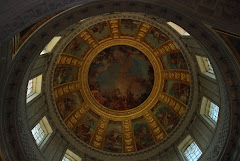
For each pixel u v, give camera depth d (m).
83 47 27.48
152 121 29.53
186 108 24.70
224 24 9.18
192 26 11.89
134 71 32.00
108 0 11.97
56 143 22.84
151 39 27.27
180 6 9.38
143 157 26.53
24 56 12.02
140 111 30.64
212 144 17.17
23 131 15.50
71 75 28.55
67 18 12.49
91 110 30.20
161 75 29.52
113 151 27.86
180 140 24.59
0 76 10.90
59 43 21.92
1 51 10.01
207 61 21.11
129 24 25.69
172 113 27.92
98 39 27.70
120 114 30.81
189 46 20.97
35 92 21.77
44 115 22.44
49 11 8.78
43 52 20.47
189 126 24.02
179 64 26.62
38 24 12.01
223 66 12.70
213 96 19.47
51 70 22.92
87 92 30.17
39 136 20.89
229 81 13.01
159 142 26.58
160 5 10.68
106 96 31.84
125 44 28.92
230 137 14.10
